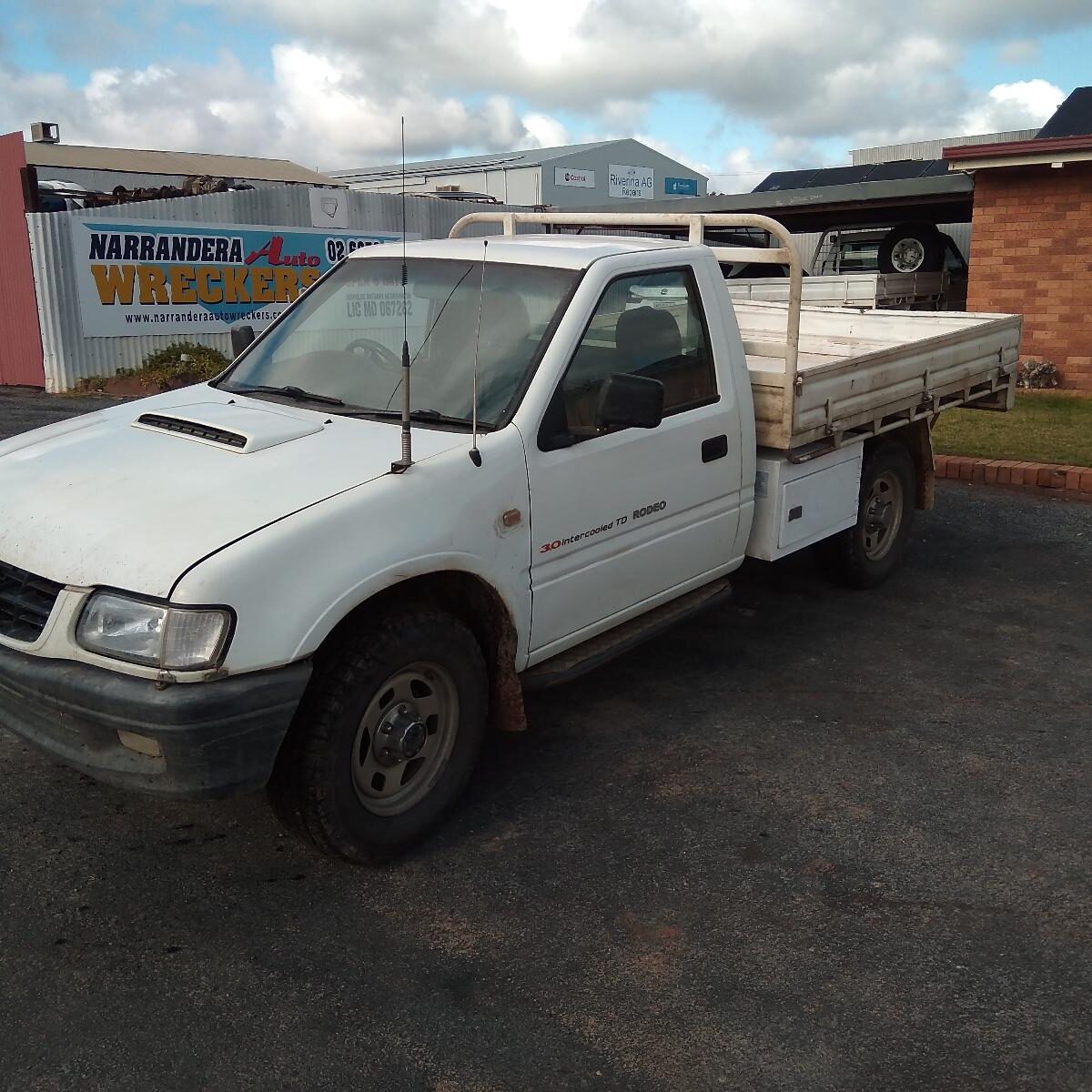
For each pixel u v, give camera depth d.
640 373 4.37
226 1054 2.75
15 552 3.26
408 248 4.79
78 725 3.15
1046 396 12.61
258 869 3.60
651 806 4.02
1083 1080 2.68
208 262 15.88
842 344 6.43
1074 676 5.24
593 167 51.97
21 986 2.99
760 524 5.15
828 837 3.81
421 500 3.45
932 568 6.93
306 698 3.29
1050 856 3.70
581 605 4.20
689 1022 2.89
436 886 3.51
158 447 3.71
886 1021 2.89
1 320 15.32
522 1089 2.65
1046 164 12.43
